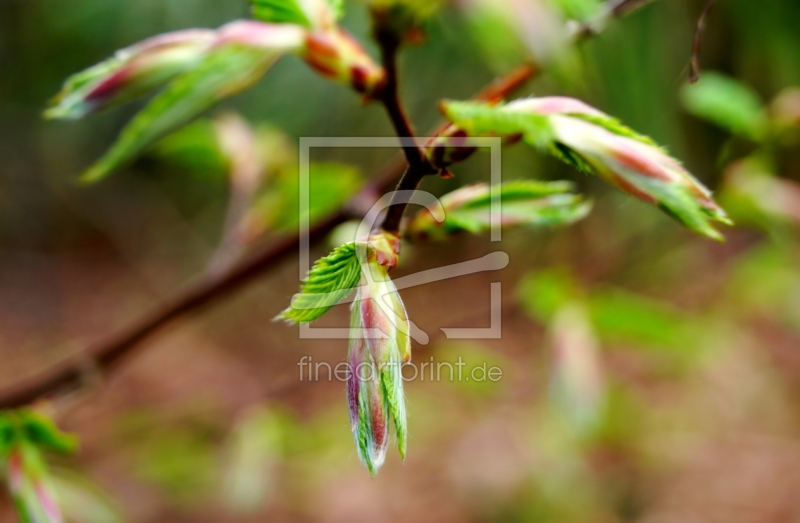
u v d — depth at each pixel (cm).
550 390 58
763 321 130
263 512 92
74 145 155
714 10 92
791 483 102
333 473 96
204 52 33
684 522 96
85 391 41
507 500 98
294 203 49
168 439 79
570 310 55
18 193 158
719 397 117
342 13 33
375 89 33
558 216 34
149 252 157
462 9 32
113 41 132
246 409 65
